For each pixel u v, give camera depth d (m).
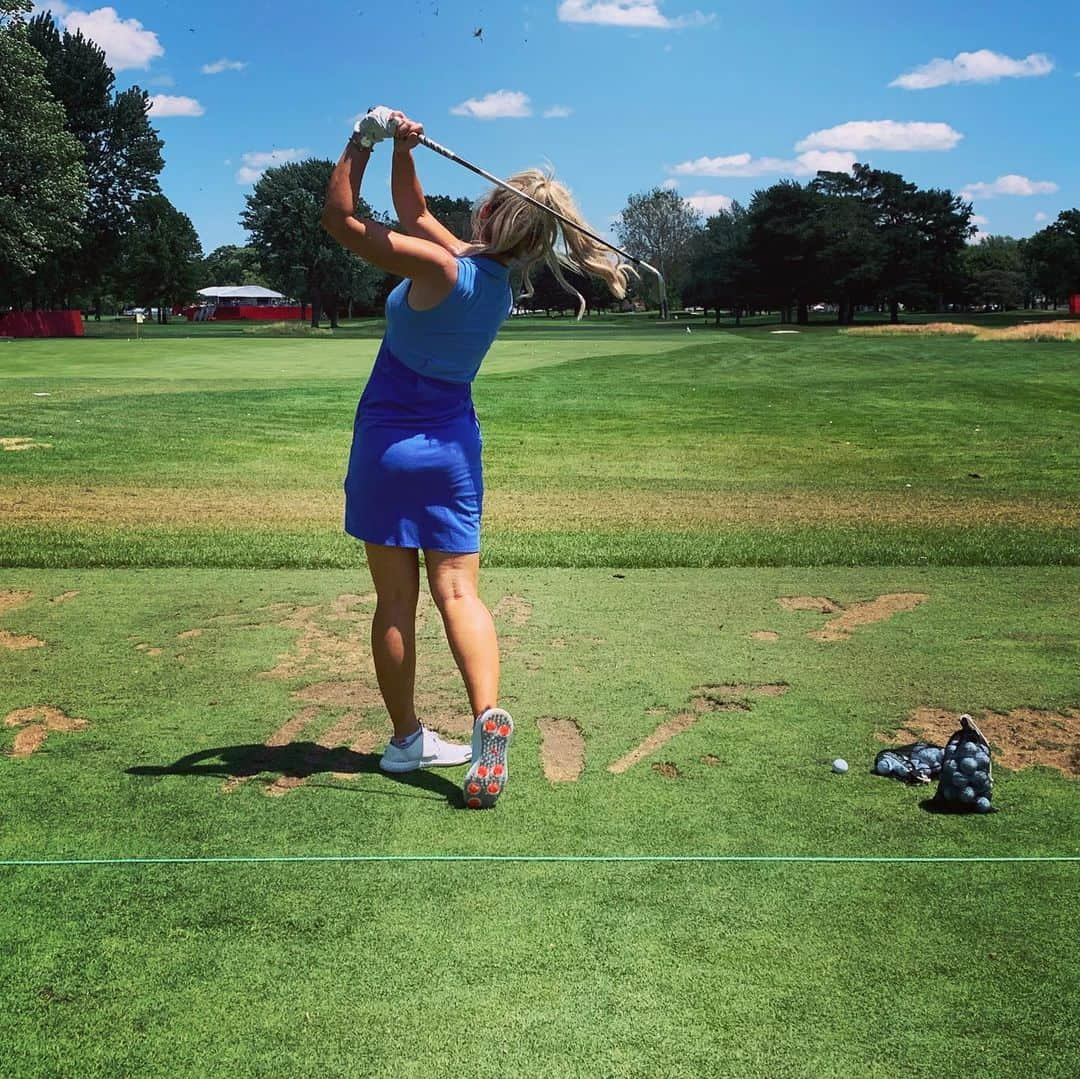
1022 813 3.04
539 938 2.38
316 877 2.65
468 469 3.20
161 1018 2.11
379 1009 2.14
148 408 16.00
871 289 83.00
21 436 12.94
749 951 2.34
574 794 3.15
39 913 2.47
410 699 3.33
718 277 89.25
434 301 2.98
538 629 4.86
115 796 3.11
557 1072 1.97
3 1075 1.95
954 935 2.41
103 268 66.12
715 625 4.94
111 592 5.50
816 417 17.00
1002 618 5.07
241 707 3.87
